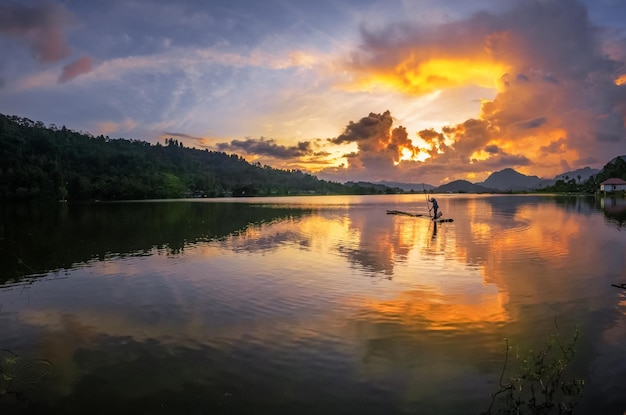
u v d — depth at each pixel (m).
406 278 15.98
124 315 12.18
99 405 7.46
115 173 144.75
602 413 6.95
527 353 9.19
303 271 17.42
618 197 92.31
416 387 7.85
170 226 38.12
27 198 104.19
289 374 8.40
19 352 9.75
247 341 10.06
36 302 13.60
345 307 12.49
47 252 23.34
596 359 8.85
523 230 31.56
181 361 9.09
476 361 8.85
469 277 16.03
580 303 12.55
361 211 61.19
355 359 9.02
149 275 17.20
